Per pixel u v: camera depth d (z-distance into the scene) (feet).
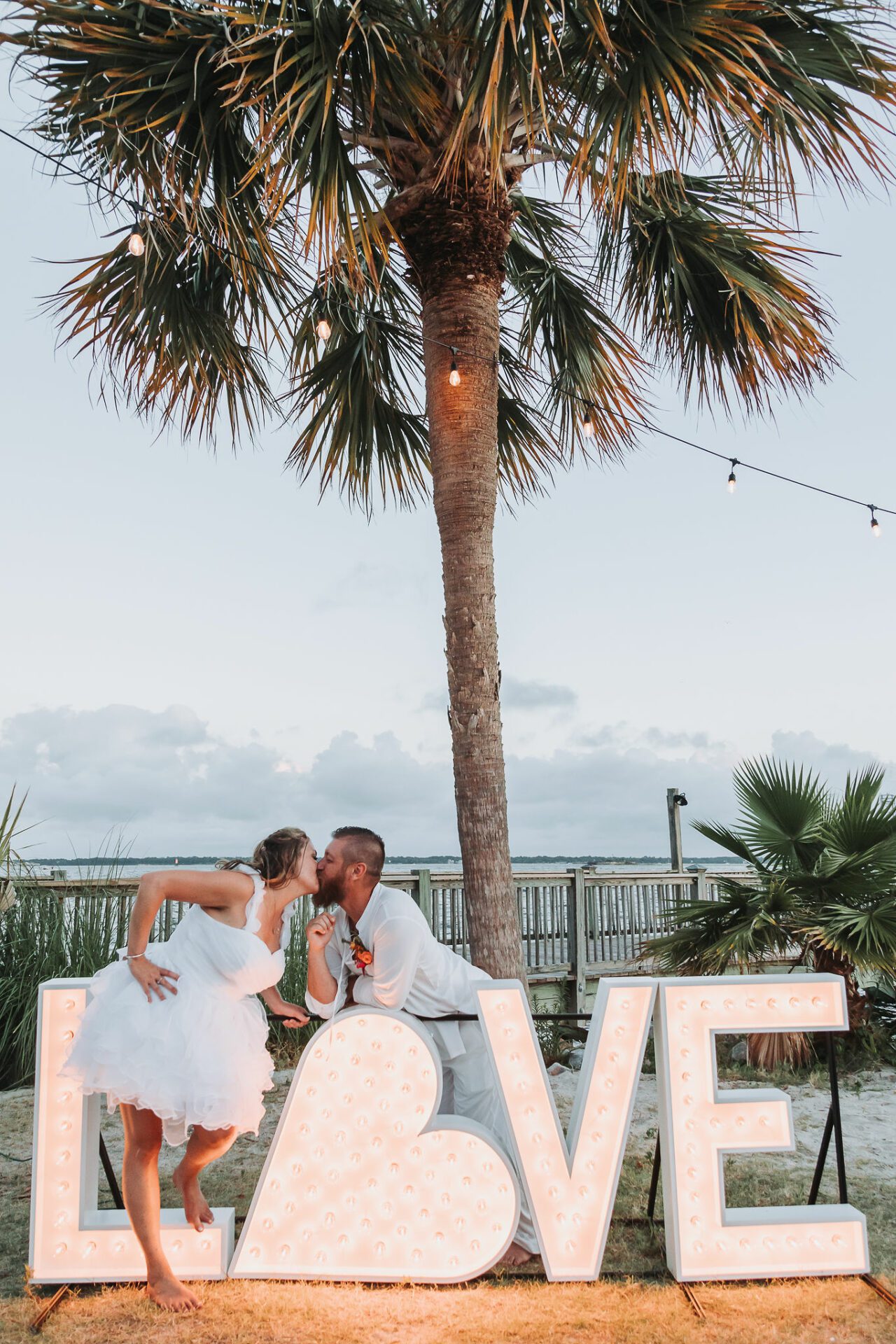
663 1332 9.46
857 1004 22.18
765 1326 9.59
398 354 23.81
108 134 14.98
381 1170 10.69
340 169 15.53
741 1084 20.66
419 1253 10.53
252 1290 10.44
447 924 28.09
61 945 22.75
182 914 24.41
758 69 16.06
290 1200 10.70
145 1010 9.70
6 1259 11.63
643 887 33.04
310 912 24.66
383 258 16.85
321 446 24.44
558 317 23.32
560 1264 10.54
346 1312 9.91
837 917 20.49
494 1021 10.95
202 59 14.97
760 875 23.21
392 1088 10.80
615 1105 10.85
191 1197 10.59
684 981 11.10
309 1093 10.85
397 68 15.37
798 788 23.84
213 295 20.10
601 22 13.71
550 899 30.04
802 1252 10.75
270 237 18.11
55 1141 10.81
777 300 19.65
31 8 13.93
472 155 18.08
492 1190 10.63
